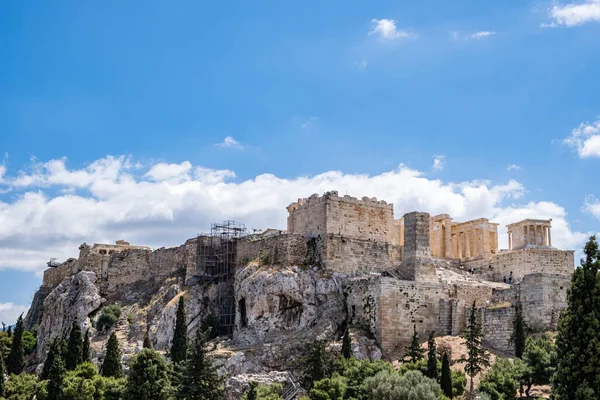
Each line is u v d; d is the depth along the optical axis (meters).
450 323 133.12
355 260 146.88
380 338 129.50
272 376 123.19
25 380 127.00
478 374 116.06
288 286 139.00
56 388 112.94
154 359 110.00
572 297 90.50
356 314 135.75
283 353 129.50
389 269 145.88
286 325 138.38
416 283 134.25
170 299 162.88
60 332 175.38
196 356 105.88
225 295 157.62
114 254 191.62
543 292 124.25
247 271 147.38
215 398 105.44
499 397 101.38
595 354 86.62
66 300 179.62
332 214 148.38
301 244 147.50
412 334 131.88
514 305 128.38
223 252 165.75
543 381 105.19
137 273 187.50
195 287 159.62
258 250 153.62
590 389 84.81
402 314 131.88
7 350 162.25
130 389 107.19
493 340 127.06
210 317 154.50
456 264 162.38
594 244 91.19
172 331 152.38
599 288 89.12
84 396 113.44
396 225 163.12
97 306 177.38
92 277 184.00
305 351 129.62
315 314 137.50
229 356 127.12
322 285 140.00
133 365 108.94
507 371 105.88
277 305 139.25
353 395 107.19
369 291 133.88
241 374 124.25
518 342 118.31
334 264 144.50
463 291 137.25
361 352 127.12
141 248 197.00
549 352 109.12
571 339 88.94
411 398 98.69
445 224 166.88
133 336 160.00
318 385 109.25
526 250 151.25
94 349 154.38
